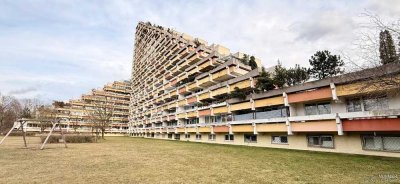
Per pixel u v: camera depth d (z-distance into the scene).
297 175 9.27
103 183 8.04
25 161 13.09
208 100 36.12
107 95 101.75
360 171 9.84
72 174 9.51
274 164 12.05
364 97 15.70
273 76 24.56
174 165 11.85
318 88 17.83
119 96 104.25
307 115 18.36
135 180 8.50
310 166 11.30
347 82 15.46
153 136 58.06
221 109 30.06
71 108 90.00
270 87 23.20
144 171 10.21
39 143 29.36
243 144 27.05
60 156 15.48
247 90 26.91
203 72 40.03
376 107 15.00
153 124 57.97
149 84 66.38
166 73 54.00
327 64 20.47
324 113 18.30
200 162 12.85
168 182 8.23
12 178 8.75
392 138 14.08
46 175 9.30
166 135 50.25
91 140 34.47
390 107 14.27
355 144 15.85
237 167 11.23
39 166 11.41
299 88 19.31
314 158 14.11
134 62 95.19
